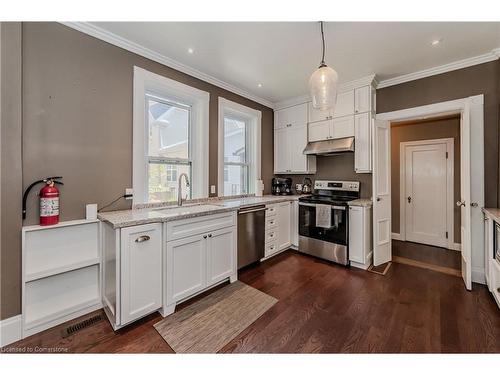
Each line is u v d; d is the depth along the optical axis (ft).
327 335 5.54
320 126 12.09
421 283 8.24
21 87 5.49
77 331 5.69
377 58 8.54
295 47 7.82
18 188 5.41
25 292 5.58
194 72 9.52
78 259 6.48
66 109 6.34
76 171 6.53
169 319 6.20
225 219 8.16
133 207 7.76
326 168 12.94
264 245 10.30
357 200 10.58
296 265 10.03
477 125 8.43
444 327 5.76
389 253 10.50
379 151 10.12
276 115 14.15
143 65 8.01
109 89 7.18
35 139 5.83
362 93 10.48
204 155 10.14
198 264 7.22
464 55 8.31
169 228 6.40
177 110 9.71
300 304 6.92
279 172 14.05
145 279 5.97
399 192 14.11
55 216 5.90
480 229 8.27
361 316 6.28
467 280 7.70
